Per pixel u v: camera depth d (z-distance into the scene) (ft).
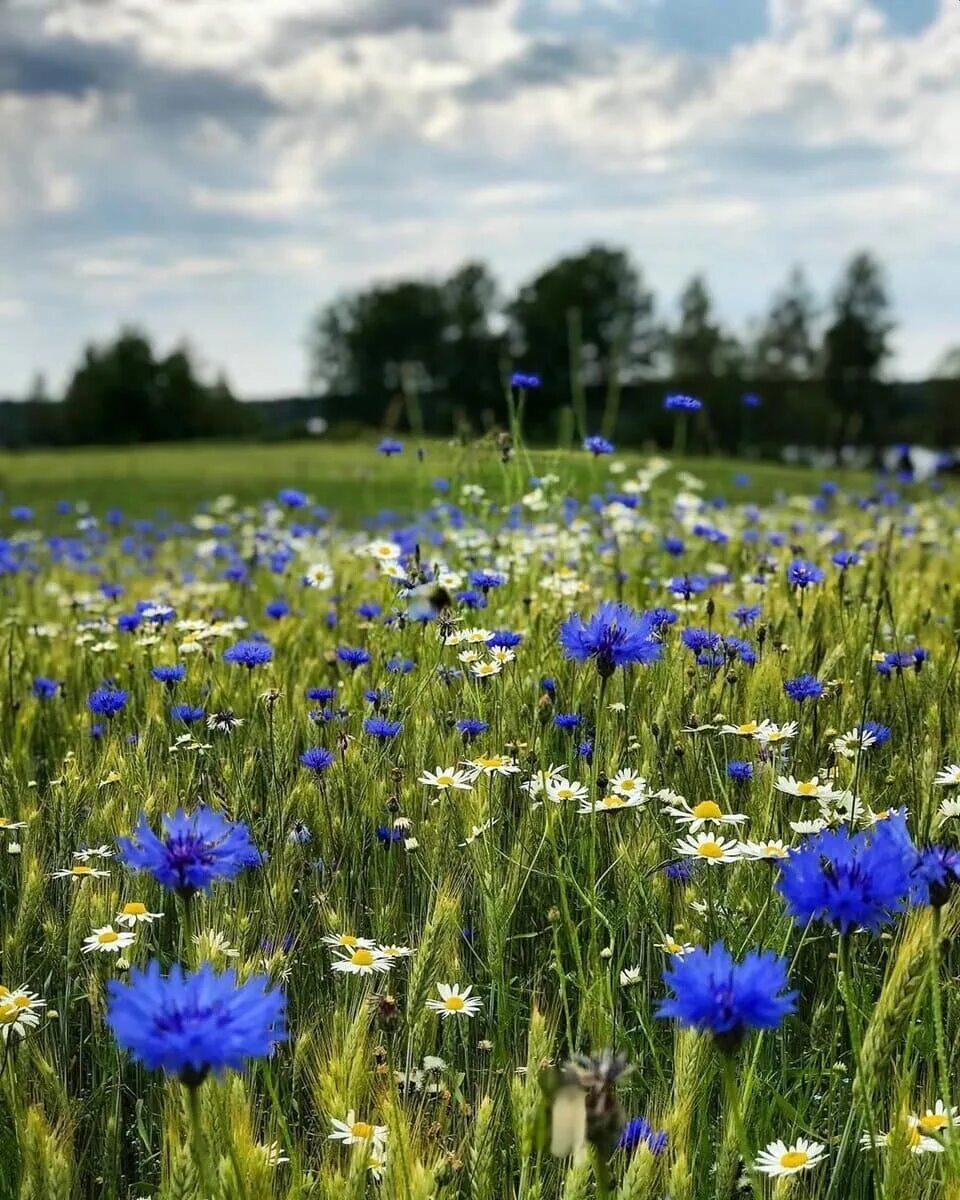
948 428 57.41
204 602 5.34
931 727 2.82
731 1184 1.71
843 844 1.60
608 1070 1.36
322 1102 1.84
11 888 2.54
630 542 5.83
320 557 6.41
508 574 4.50
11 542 8.31
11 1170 1.78
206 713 3.27
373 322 74.23
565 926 2.24
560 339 68.85
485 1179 1.70
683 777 2.71
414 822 2.57
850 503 9.21
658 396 66.49
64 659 4.33
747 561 5.31
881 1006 1.62
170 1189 1.58
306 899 2.44
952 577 4.91
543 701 2.62
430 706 3.07
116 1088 1.99
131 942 2.14
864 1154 1.84
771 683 3.04
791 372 69.36
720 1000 1.40
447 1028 2.05
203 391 81.92
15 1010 1.93
